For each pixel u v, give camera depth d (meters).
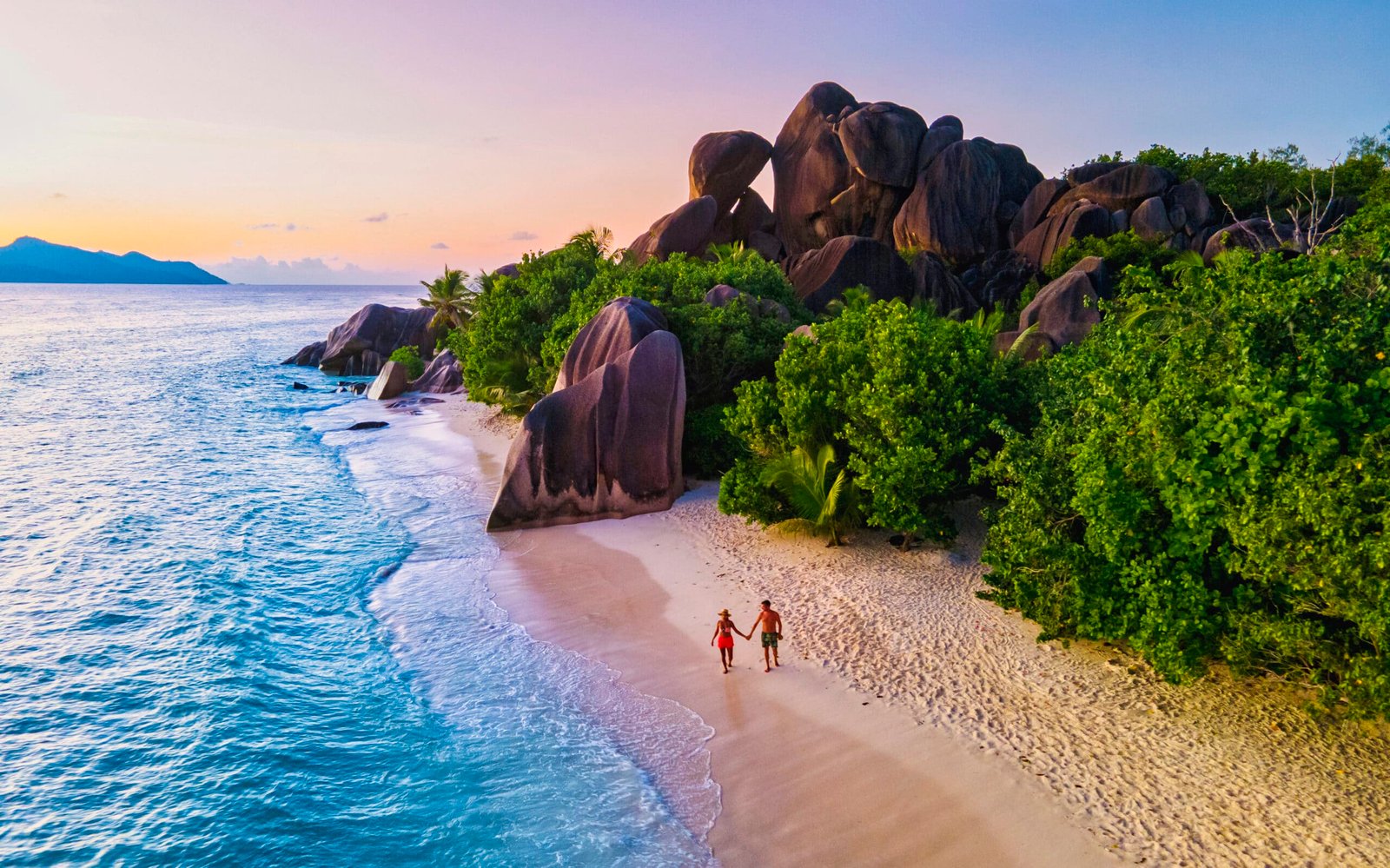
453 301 63.03
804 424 21.36
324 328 148.88
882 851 10.48
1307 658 10.99
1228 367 11.03
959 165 58.00
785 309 36.28
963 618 16.55
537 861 10.59
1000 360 22.08
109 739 14.07
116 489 31.84
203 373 74.19
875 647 15.74
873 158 59.84
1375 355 10.05
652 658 16.17
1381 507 9.38
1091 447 12.59
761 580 19.62
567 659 16.34
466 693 15.22
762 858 10.52
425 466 34.91
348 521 27.27
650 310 30.19
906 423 19.08
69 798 12.42
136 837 11.47
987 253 58.00
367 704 15.03
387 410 50.81
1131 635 12.98
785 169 66.19
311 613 19.67
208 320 180.50
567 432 25.34
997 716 13.14
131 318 186.38
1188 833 10.23
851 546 20.94
